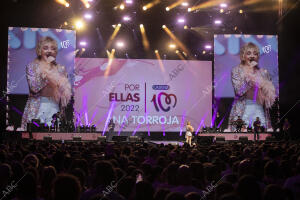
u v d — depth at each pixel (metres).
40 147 9.50
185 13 23.41
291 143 15.16
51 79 24.50
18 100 24.16
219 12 23.34
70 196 2.97
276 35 24.95
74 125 24.80
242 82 25.16
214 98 25.77
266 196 3.24
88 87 26.55
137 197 3.47
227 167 6.75
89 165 6.50
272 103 24.86
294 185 4.58
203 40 25.73
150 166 5.47
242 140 21.50
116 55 26.98
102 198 3.45
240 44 25.28
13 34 24.23
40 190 4.57
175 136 27.27
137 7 22.92
